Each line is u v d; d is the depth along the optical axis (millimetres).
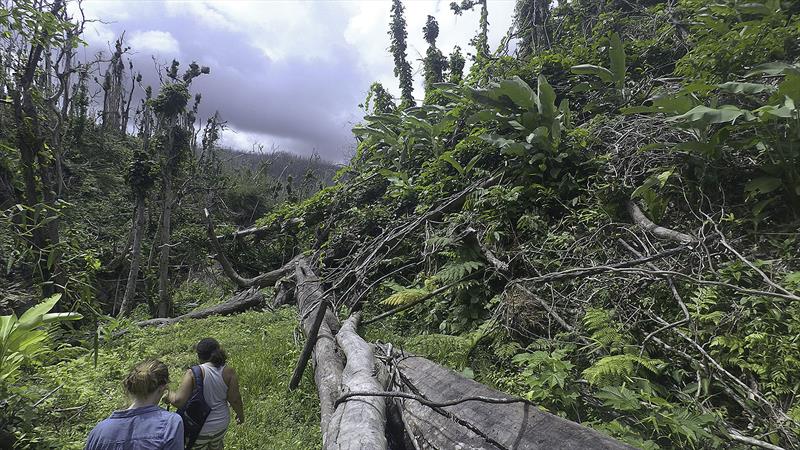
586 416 2957
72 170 23609
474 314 5180
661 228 4309
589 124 7016
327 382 3980
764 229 3930
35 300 6051
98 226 19766
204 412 2666
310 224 12023
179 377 5215
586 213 5320
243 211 28516
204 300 14844
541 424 2234
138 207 13188
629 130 5852
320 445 3453
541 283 4605
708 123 4254
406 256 7395
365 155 12828
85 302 4801
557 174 6004
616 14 10992
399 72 23703
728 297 3289
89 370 5145
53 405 3963
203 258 15852
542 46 14094
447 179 8172
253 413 4039
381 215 9398
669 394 2939
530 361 3340
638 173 5207
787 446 2363
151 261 14758
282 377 4852
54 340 4906
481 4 18969
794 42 5219
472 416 2562
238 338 6633
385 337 5367
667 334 3410
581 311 4039
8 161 6051
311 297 7367
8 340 3371
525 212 5844
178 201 15953
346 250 9695
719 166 4492
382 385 3355
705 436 2342
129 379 2096
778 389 2594
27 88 6398
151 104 14695
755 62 5242
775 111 3699
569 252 4961
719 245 3840
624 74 7258
